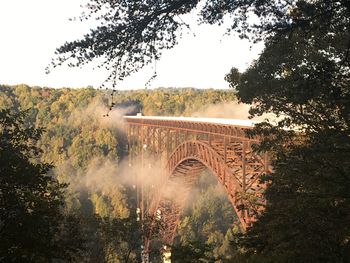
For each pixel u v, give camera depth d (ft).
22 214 27.55
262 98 32.48
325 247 23.53
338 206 23.90
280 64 28.32
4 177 28.53
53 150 345.31
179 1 15.51
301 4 15.76
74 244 32.76
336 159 24.79
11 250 26.99
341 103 19.47
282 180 29.09
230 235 229.04
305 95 18.16
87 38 15.30
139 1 15.21
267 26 16.22
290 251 29.71
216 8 15.83
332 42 25.46
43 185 31.17
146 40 15.79
